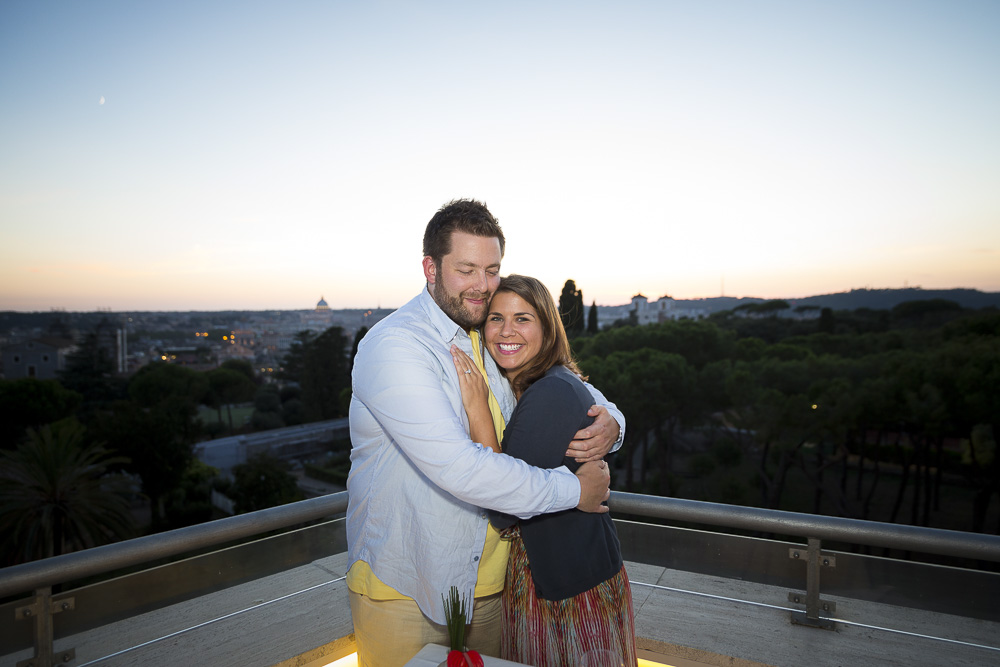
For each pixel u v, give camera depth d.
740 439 27.97
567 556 1.35
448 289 1.39
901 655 1.64
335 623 1.81
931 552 1.62
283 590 1.96
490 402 1.49
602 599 1.37
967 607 1.61
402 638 1.41
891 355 27.77
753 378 27.00
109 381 69.44
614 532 1.48
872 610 1.73
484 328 1.52
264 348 135.12
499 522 1.35
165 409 39.81
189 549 1.64
